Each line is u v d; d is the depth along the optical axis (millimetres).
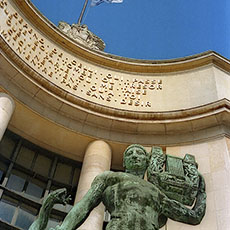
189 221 4324
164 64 17594
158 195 4184
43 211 3943
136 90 16719
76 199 12367
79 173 14719
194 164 4922
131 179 4207
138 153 4746
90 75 16766
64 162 14875
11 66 13516
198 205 4484
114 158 14633
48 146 14734
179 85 16766
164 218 4309
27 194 13266
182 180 4555
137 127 14914
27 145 14469
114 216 3809
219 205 11227
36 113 13992
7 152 13836
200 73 17047
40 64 15367
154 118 14875
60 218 12945
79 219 3977
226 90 16156
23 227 12211
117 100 16109
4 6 14961
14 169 13664
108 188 4230
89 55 17469
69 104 14641
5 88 13359
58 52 16594
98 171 13211
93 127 14914
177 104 15836
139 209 3844
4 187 12656
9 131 14094
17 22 15383
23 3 15938
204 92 15938
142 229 3629
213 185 11938
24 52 14938
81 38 19375
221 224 10703
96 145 14266
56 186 14109
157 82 17141
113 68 17625
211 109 14398
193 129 14375
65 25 19797
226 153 12836
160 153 4977
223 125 14039
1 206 12258
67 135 14586
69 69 16359
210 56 17406
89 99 15688
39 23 16438
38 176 13969
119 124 14984
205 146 13594
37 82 14180
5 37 14273
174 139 14383
